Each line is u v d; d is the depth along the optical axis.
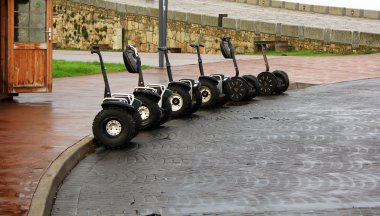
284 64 26.56
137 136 12.40
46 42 16.23
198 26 40.50
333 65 26.45
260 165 10.05
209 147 11.41
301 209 7.82
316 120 14.37
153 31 42.81
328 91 19.67
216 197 8.34
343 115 15.09
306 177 9.30
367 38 32.72
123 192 8.60
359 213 7.67
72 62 27.19
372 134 12.71
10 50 16.00
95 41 47.25
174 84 14.51
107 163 10.23
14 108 14.91
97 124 11.25
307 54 32.88
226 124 13.79
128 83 20.27
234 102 17.17
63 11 49.25
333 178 9.23
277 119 14.46
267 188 8.73
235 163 10.19
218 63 27.23
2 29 16.02
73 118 13.55
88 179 9.27
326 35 34.19
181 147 11.41
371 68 25.61
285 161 10.31
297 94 19.00
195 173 9.56
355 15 46.88
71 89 18.67
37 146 10.67
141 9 43.38
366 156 10.70
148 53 35.75
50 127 12.46
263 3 51.59
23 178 8.66
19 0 16.02
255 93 17.59
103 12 46.50
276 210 7.79
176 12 41.62
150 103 12.84
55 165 9.31
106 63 26.94
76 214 7.72
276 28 36.47
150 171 9.70
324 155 10.76
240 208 7.88
